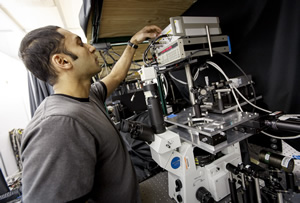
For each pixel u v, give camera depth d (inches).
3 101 112.0
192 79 38.7
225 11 41.7
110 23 38.8
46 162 14.3
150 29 37.7
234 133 32.3
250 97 39.4
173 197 41.4
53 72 20.1
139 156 68.4
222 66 48.2
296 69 31.1
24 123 128.6
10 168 106.0
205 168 37.8
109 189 21.6
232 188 31.8
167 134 32.8
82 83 22.8
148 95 33.0
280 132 38.1
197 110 34.5
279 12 31.7
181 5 36.1
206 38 33.2
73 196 14.8
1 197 53.7
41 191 14.2
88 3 26.0
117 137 22.8
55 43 19.4
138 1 30.4
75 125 16.5
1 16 64.7
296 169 34.8
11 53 114.5
